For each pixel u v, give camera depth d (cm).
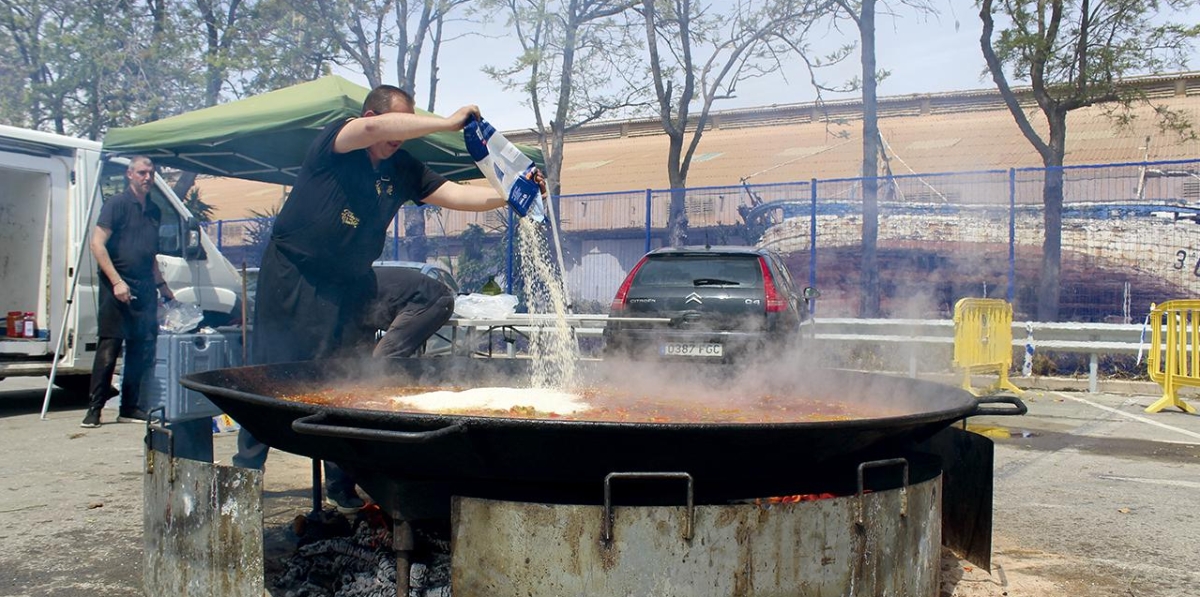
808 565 207
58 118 1491
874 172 1263
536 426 184
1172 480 506
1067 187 1178
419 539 243
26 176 750
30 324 734
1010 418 761
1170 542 377
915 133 2228
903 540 229
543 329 418
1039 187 1163
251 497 216
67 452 556
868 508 217
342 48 1448
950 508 314
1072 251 1179
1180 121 1499
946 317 1210
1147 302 1147
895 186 1250
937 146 2091
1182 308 796
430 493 221
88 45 1416
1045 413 792
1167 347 812
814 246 1231
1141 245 1151
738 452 194
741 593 200
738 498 212
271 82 1411
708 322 752
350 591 254
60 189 750
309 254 344
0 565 330
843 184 1315
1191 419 761
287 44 1419
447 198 375
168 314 664
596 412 262
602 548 198
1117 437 661
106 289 650
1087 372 1045
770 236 1366
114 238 648
